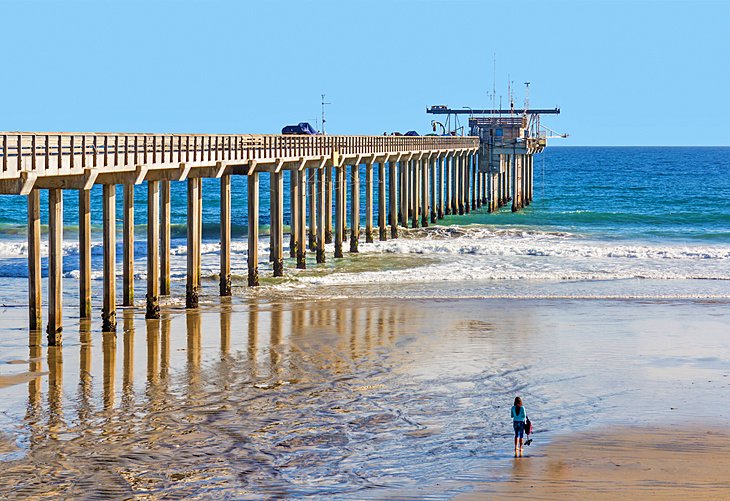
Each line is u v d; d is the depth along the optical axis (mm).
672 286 68875
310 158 74375
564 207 148750
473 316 56156
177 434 34188
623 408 38094
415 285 68438
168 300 59406
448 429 35312
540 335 51031
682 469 31578
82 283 48938
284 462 31891
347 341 48781
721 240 102062
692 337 50969
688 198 174125
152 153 50906
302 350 46625
